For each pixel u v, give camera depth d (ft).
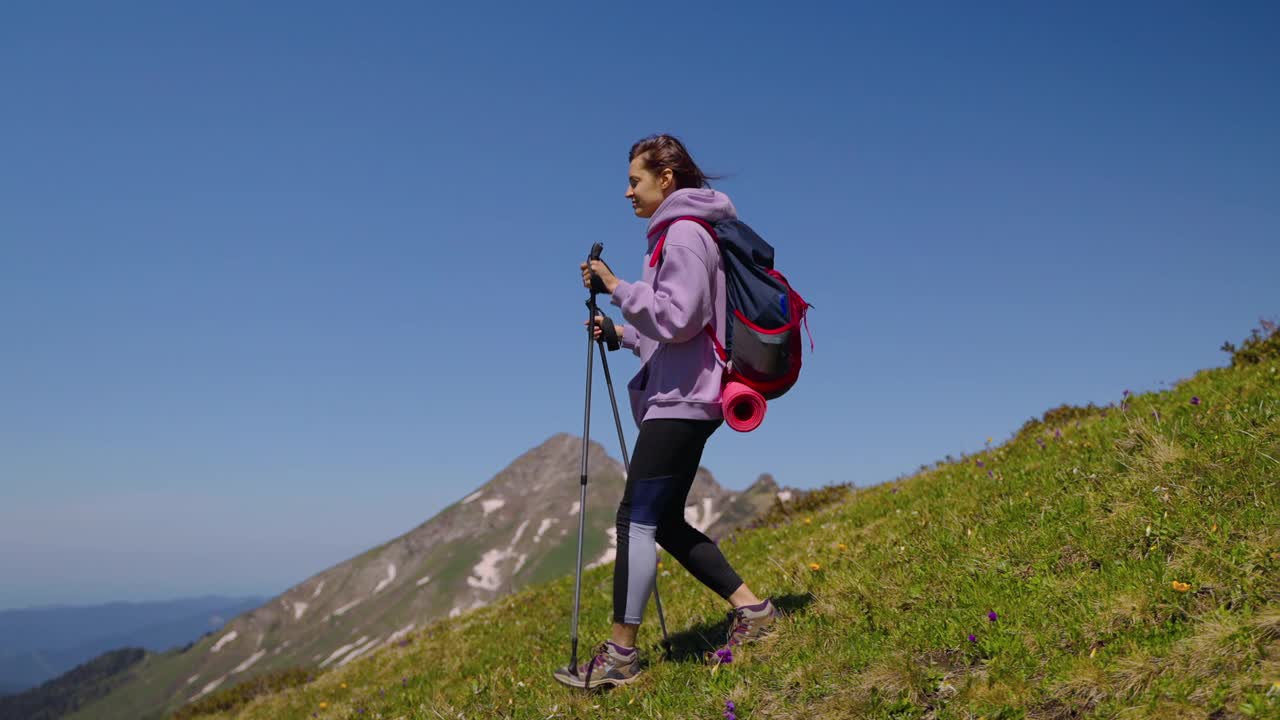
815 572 23.06
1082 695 12.33
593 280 17.01
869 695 13.99
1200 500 17.31
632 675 17.56
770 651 16.89
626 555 16.83
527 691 21.62
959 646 14.99
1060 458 25.31
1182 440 21.02
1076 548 17.60
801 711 14.12
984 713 12.69
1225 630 12.15
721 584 17.85
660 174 17.40
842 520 31.83
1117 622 13.85
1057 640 14.11
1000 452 32.50
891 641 15.78
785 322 15.38
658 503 16.66
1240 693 10.81
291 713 39.65
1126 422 24.93
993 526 20.88
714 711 15.02
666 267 15.70
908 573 19.62
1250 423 20.45
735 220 16.34
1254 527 15.29
